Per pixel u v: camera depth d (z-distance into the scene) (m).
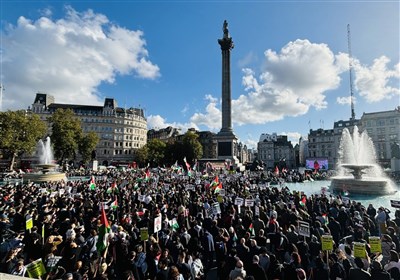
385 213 13.76
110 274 9.18
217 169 62.94
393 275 7.62
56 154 84.56
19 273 7.15
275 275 8.00
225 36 76.00
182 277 7.53
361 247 7.82
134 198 20.34
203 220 13.89
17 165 96.31
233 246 10.51
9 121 66.50
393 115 91.38
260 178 46.66
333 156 117.94
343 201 18.72
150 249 9.13
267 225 13.95
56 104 136.50
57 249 10.18
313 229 11.80
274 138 157.12
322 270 7.88
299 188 41.25
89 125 137.00
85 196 20.70
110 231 10.70
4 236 11.12
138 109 166.75
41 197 20.06
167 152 107.56
